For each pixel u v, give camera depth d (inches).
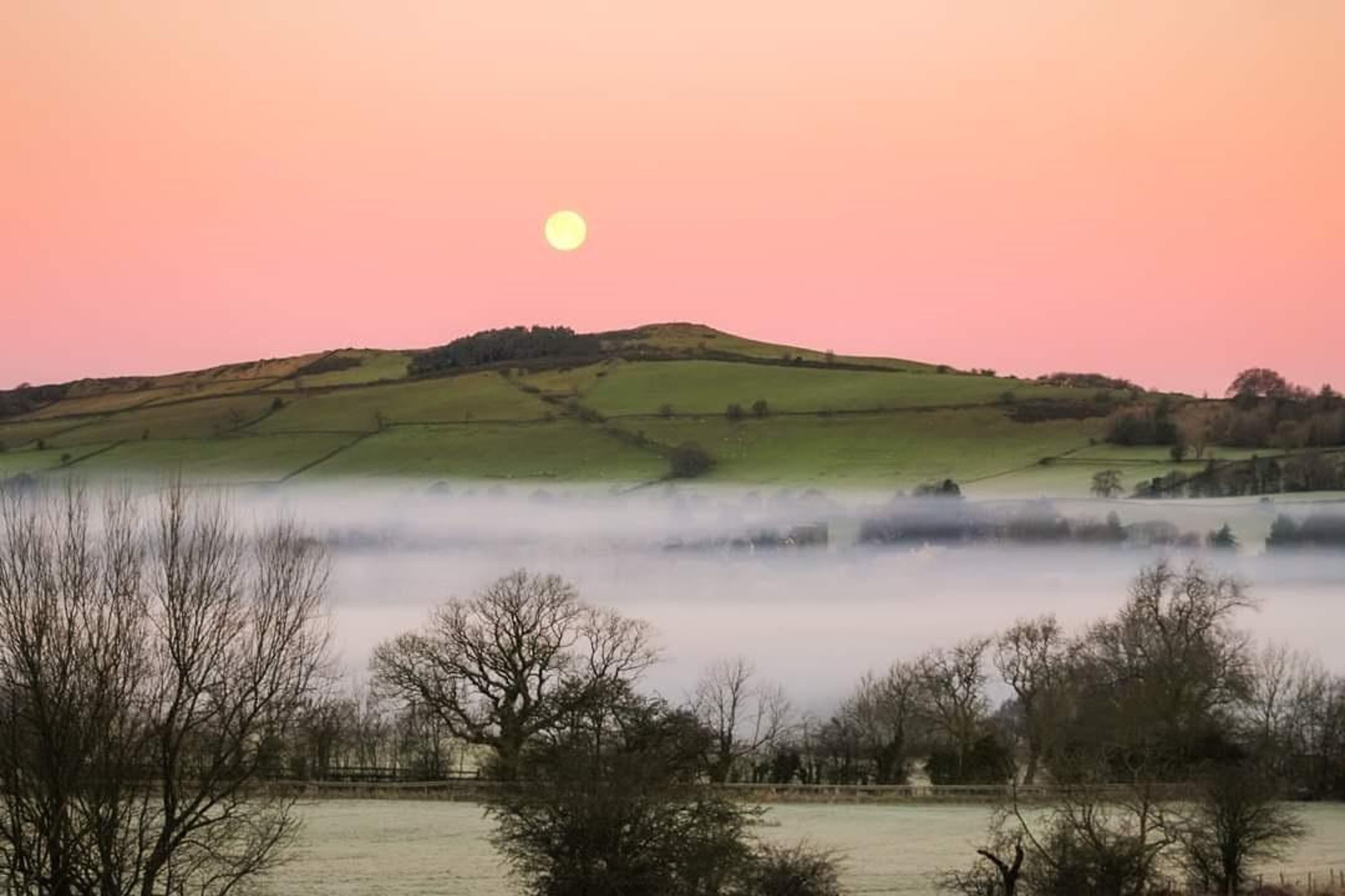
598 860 3186.5
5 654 2760.8
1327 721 7347.4
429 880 4222.4
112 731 2780.5
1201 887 4077.3
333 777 6648.6
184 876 2913.4
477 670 7224.4
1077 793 4133.9
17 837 2699.3
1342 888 4212.6
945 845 5093.5
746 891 3299.7
